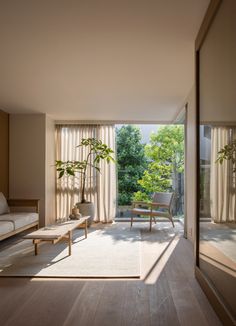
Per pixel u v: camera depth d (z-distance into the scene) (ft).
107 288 9.34
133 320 7.27
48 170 20.95
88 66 11.66
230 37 6.44
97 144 21.02
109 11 7.81
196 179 10.07
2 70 12.04
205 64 8.82
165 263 11.87
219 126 7.56
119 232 18.43
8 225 14.10
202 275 9.15
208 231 8.91
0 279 10.23
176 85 14.11
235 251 6.35
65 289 9.28
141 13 7.91
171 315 7.51
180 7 7.69
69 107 18.56
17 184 20.40
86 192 22.20
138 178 24.75
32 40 9.43
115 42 9.61
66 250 14.01
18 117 20.51
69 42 9.58
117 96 16.02
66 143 22.47
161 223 21.88
